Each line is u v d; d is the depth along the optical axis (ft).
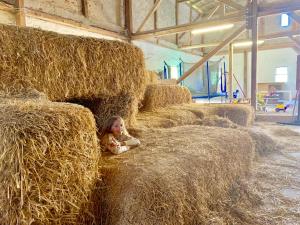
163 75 29.37
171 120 10.18
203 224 4.75
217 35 38.73
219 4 35.24
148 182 4.07
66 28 19.76
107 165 4.74
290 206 5.65
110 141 5.67
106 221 4.12
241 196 6.04
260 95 27.68
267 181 7.09
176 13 33.78
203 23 20.79
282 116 18.02
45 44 6.19
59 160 3.51
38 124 3.34
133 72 8.48
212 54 19.42
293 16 15.85
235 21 18.51
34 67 6.02
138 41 27.78
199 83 30.63
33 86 6.01
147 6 28.71
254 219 5.11
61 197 3.59
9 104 3.97
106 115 7.97
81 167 3.85
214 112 13.91
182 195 4.42
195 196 4.79
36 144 3.25
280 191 6.44
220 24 19.60
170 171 4.49
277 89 35.19
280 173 7.72
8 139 3.14
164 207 4.10
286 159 9.27
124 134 6.27
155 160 4.94
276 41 33.06
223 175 6.10
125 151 5.65
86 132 3.92
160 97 13.03
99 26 22.98
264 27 33.73
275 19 32.94
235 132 7.73
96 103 7.85
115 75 7.88
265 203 5.82
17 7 15.90
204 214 4.91
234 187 6.45
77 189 3.81
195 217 4.74
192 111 12.59
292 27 30.83
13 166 3.10
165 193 4.13
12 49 5.64
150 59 30.07
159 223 4.05
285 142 11.66
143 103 12.15
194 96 28.78
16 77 5.73
